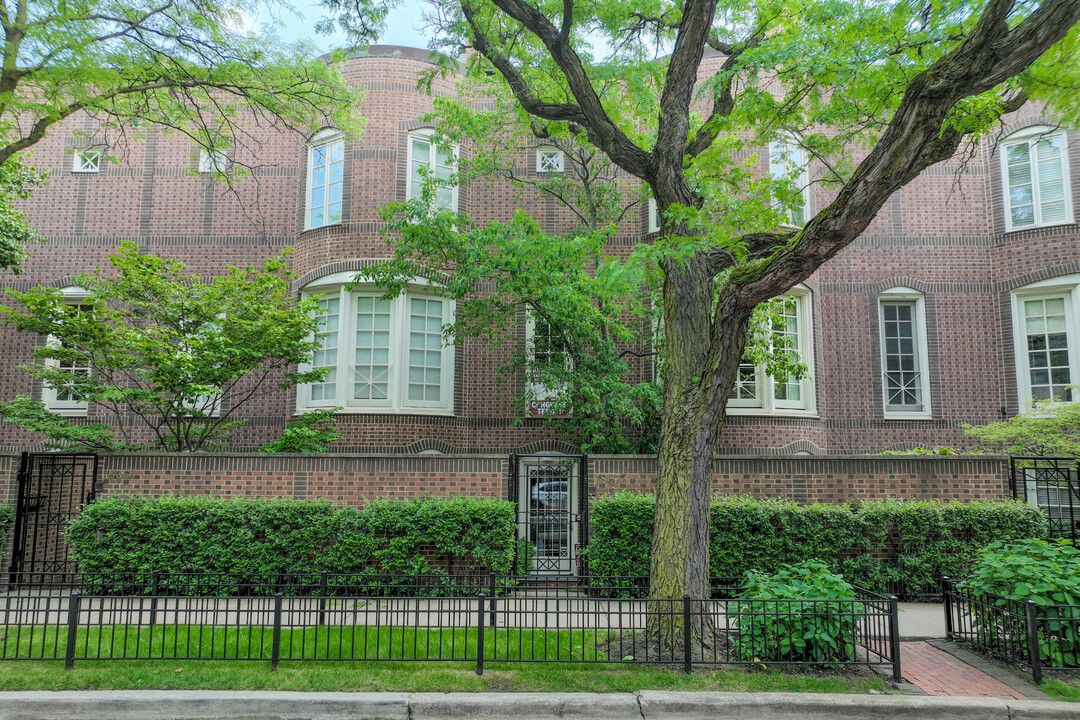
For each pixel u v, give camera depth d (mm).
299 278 14180
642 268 6469
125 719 5445
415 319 13844
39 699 5465
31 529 10461
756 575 6965
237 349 11180
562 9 9047
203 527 9492
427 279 13680
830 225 6312
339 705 5500
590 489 10422
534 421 14117
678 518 7008
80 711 5449
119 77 8930
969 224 15195
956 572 9352
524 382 13141
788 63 8266
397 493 10406
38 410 11391
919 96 5859
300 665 6277
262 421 14508
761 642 6449
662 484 7188
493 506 9695
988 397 14695
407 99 14539
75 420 14609
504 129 14594
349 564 9516
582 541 10273
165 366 10969
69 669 6078
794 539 9570
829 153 9734
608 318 11383
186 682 5820
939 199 15328
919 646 7195
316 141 14820
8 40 8156
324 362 13773
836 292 15203
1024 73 6770
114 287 11531
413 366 13703
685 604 6258
